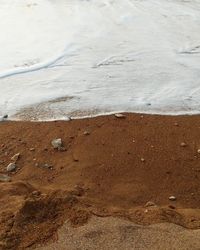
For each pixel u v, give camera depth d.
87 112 1.44
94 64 1.78
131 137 1.30
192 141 1.28
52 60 1.82
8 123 1.40
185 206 1.04
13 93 1.57
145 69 1.73
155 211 0.92
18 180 1.13
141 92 1.56
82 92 1.57
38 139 1.31
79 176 1.15
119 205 1.01
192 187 1.11
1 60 1.83
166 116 1.41
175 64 1.77
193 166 1.18
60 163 1.21
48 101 1.51
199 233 0.85
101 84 1.62
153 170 1.17
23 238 0.84
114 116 1.41
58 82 1.64
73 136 1.31
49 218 0.88
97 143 1.28
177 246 0.81
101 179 1.13
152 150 1.24
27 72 1.72
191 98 1.52
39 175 1.17
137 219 0.89
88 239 0.83
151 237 0.83
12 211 0.91
